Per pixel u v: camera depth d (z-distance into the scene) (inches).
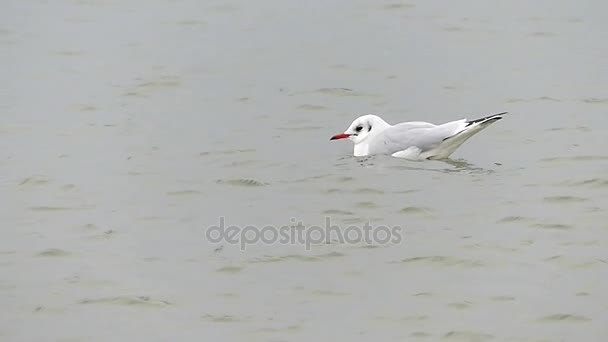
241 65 990.4
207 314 492.4
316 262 546.6
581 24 1098.1
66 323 484.4
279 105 868.0
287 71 970.7
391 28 1106.7
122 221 604.4
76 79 946.1
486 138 761.0
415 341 467.8
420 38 1066.7
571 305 495.8
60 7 1211.2
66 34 1101.7
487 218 600.1
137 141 767.7
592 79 915.4
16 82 938.1
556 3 1182.3
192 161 717.9
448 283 521.0
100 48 1050.7
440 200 628.1
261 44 1061.8
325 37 1082.1
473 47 1029.8
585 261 538.9
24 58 1016.2
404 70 966.4
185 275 532.4
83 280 526.9
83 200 640.4
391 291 513.0
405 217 603.5
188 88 920.9
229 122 821.9
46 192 655.8
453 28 1096.8
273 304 500.7
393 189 647.8
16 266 544.1
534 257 546.3
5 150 746.2
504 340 468.4
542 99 860.6
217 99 888.9
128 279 527.8
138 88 916.6
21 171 696.4
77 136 781.3
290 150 741.9
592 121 796.6
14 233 588.4
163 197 644.1
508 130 780.0
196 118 832.9
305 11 1183.6
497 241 567.5
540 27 1088.8
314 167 696.4
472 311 493.0
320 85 923.4
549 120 802.8
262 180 672.4
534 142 746.8
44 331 476.7
